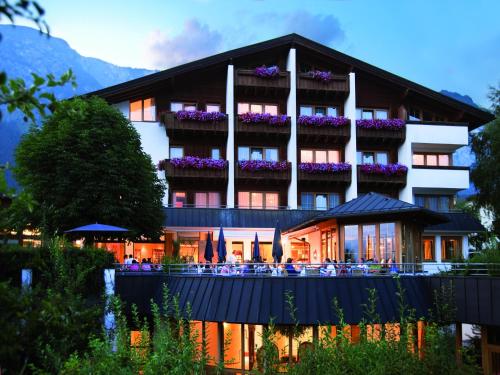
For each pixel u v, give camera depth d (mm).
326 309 19172
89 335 9125
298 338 19625
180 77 36250
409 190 37250
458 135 38000
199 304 20562
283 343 19766
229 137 35625
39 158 26094
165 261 24281
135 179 27625
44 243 16891
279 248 24359
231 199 35344
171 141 36438
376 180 36938
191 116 34969
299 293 19422
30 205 4465
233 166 35562
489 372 19734
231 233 35156
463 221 36688
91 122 27078
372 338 11258
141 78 34594
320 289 19516
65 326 6652
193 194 36375
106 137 26766
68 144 26469
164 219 29953
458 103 38812
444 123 38062
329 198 38031
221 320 19750
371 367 9805
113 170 26172
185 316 20641
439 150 39938
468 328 22438
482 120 39875
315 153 38219
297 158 37812
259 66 38000
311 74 37125
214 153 36875
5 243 5438
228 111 35875
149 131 35938
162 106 36406
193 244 35312
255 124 36094
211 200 36625
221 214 34594
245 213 35062
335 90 37344
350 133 37062
